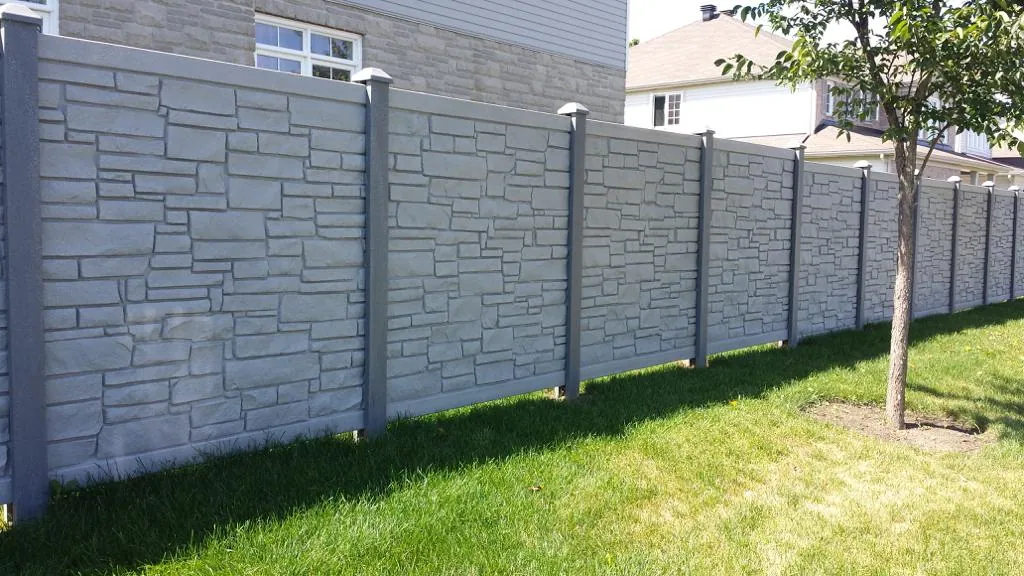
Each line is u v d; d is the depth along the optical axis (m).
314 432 4.08
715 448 4.45
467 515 3.34
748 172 7.04
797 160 7.60
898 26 4.41
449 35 9.60
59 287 3.14
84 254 3.19
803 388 5.93
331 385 4.13
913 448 4.66
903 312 5.18
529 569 2.90
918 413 5.59
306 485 3.53
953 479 4.12
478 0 9.91
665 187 6.16
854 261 8.76
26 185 2.97
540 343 5.25
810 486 3.94
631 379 6.15
